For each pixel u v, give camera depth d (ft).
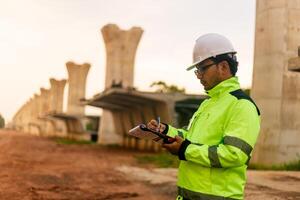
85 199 38.99
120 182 50.42
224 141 11.88
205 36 12.88
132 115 132.36
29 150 105.09
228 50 12.66
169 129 13.50
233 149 11.57
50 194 40.34
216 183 11.96
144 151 116.26
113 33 157.89
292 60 36.83
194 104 115.55
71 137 220.23
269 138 61.62
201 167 12.10
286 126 61.52
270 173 50.34
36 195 39.29
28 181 47.47
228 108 12.28
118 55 158.40
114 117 150.92
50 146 128.88
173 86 199.93
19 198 37.58
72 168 63.72
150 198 40.65
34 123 350.43
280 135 61.36
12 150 101.50
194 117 13.25
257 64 64.03
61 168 63.21
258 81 63.72
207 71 12.68
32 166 64.34
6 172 54.49
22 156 83.35
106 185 47.73
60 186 45.27
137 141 131.23
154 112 112.88
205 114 12.71
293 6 61.93
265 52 62.80
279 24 61.87
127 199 40.06
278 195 36.37
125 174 58.44
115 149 123.03
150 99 104.63
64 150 111.45
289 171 53.88
